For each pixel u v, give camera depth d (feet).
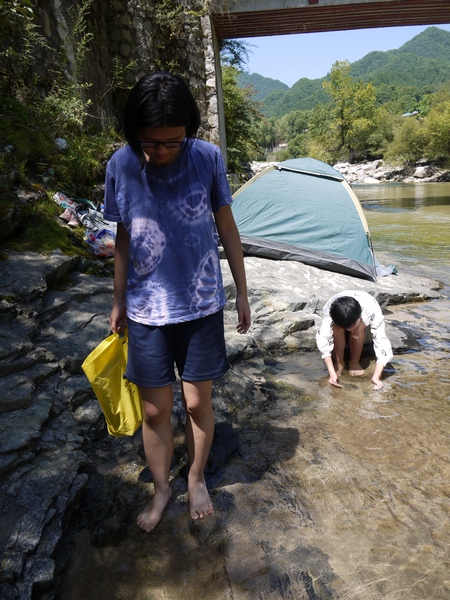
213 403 10.15
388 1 49.24
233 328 13.98
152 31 36.58
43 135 19.16
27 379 9.37
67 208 16.88
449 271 23.25
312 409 10.46
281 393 11.21
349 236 19.98
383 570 6.40
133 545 6.97
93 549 6.92
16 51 19.93
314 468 8.48
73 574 6.55
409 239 33.06
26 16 18.98
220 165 6.82
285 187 21.17
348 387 11.47
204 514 7.40
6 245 13.55
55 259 13.35
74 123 21.61
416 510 7.45
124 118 6.04
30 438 8.11
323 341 11.82
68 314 11.86
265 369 12.35
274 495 7.85
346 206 20.40
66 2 25.00
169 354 6.88
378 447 9.02
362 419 10.02
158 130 5.85
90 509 7.64
